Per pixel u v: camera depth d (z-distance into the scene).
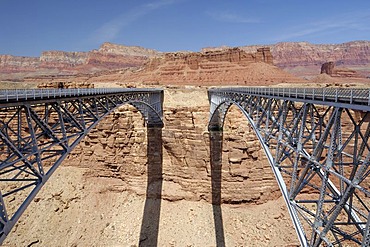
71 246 45.44
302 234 19.98
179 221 50.81
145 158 58.50
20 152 18.47
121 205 54.66
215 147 54.91
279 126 24.34
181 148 57.16
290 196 21.70
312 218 46.19
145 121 57.81
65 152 23.70
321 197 18.02
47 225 48.53
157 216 51.88
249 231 48.16
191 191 55.38
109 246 45.84
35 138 20.05
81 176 58.09
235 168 53.72
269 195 53.12
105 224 50.09
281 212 50.66
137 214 52.38
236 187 53.25
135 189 56.97
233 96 41.22
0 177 53.91
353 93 16.20
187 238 47.31
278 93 25.09
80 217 50.84
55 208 51.41
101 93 31.50
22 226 47.69
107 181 58.47
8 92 19.72
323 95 18.70
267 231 47.69
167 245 46.06
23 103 19.22
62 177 57.09
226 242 46.34
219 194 53.78
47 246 45.34
